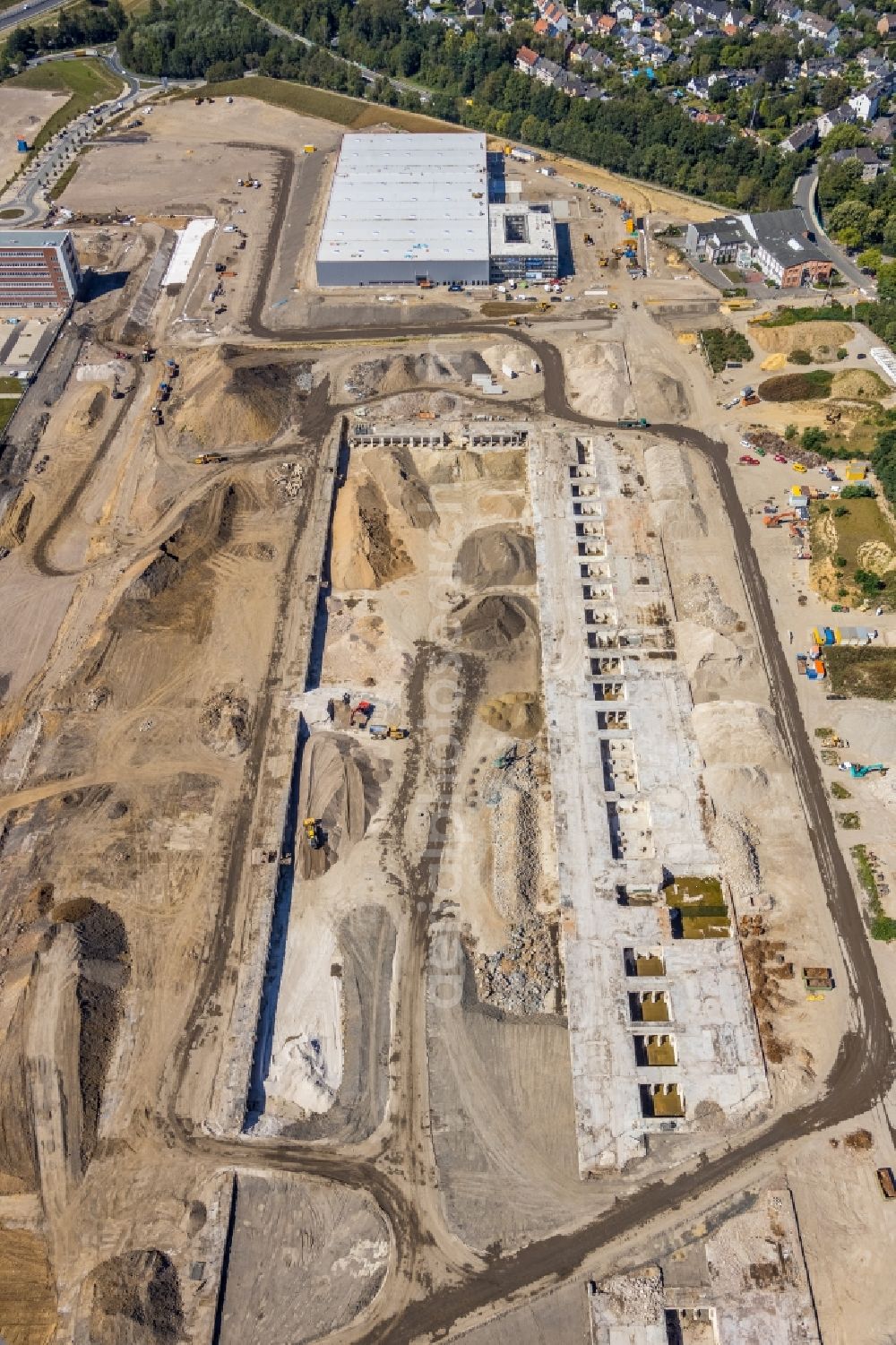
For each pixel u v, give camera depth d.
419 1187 67.12
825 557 106.50
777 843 83.81
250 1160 68.44
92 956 77.44
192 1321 62.00
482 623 101.94
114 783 90.31
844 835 84.12
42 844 86.06
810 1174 66.81
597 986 75.62
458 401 128.62
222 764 91.44
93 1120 70.38
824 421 122.50
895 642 97.69
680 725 92.31
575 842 83.88
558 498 114.31
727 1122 69.19
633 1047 72.81
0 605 107.00
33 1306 62.62
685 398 127.69
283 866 84.50
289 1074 72.62
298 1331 61.59
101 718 95.69
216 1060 73.19
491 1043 73.81
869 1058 71.88
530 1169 67.88
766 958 77.06
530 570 107.69
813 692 94.44
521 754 91.88
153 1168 68.19
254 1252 64.56
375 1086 71.94
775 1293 62.12
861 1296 61.91
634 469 118.19
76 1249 64.88
